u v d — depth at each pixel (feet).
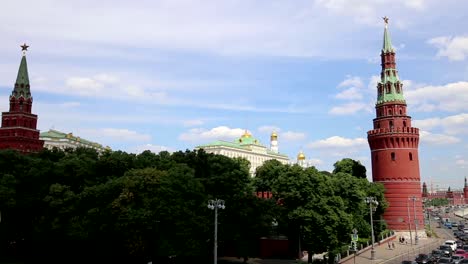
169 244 198.39
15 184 228.84
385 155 426.51
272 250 293.84
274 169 316.60
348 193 313.12
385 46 452.35
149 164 245.65
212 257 259.39
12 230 242.17
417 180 423.23
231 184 235.40
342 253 291.99
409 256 299.99
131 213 191.31
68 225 210.79
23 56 457.68
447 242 335.26
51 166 236.22
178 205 199.93
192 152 267.80
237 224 229.66
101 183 218.18
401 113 432.66
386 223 412.98
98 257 251.39
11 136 430.61
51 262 246.88
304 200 258.98
